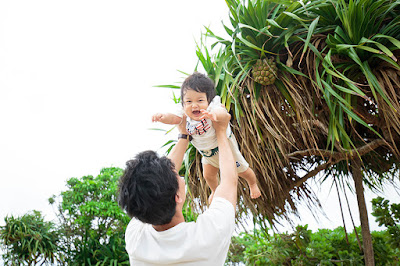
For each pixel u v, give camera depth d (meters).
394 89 2.56
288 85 2.52
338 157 2.86
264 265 3.93
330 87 2.23
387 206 3.85
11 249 6.54
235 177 1.26
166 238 1.10
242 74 2.59
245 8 2.45
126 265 6.62
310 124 2.72
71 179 7.05
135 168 1.10
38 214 6.90
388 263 3.81
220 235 1.08
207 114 1.28
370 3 2.34
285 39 2.37
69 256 6.69
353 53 2.27
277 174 3.01
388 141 2.88
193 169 2.89
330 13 2.54
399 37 2.43
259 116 2.39
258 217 3.17
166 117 1.51
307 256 3.79
